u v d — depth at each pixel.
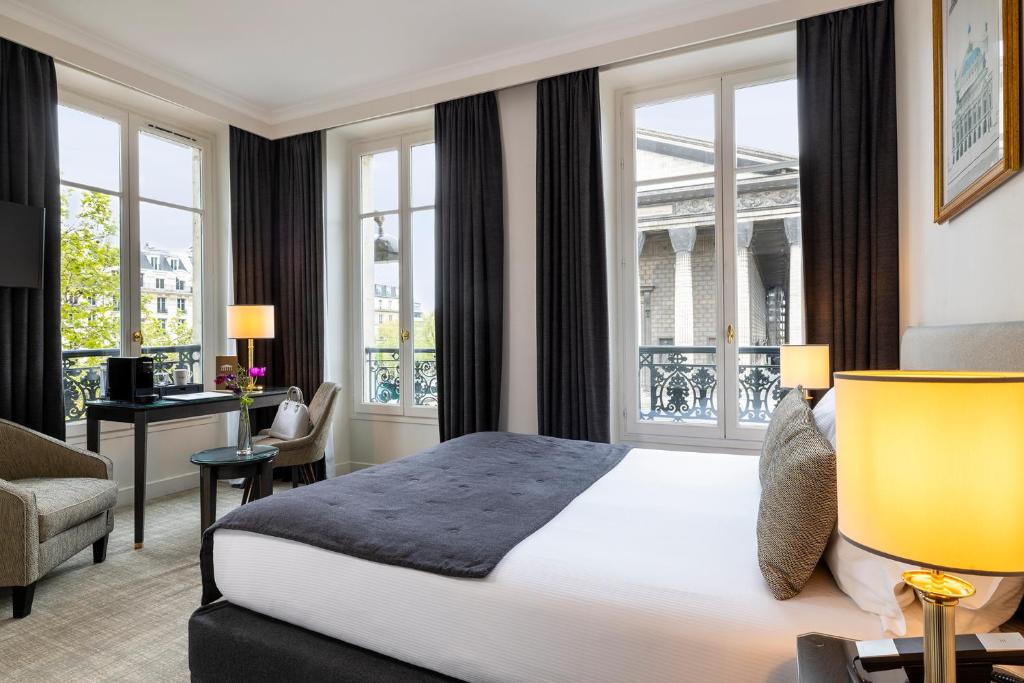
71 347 3.68
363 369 4.89
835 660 0.94
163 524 3.48
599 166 3.56
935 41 1.98
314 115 4.55
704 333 3.66
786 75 3.42
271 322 4.20
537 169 3.71
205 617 1.66
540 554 1.41
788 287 3.45
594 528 1.60
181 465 4.29
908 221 2.66
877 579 1.12
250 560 1.64
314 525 1.62
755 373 3.52
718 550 1.44
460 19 3.31
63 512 2.47
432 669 1.37
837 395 0.84
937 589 0.74
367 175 4.88
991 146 1.46
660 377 3.78
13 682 1.84
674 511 1.74
